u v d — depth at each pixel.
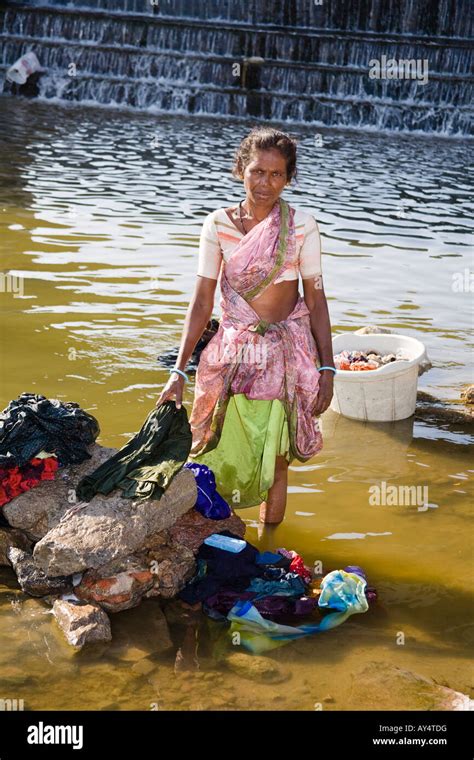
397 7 25.12
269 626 3.77
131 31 22.95
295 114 21.34
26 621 3.77
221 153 16.17
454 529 4.66
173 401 4.26
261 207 4.25
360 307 8.29
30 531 4.16
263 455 4.32
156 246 9.91
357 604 3.90
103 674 3.46
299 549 4.41
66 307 7.70
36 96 21.14
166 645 3.65
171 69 22.20
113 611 3.84
